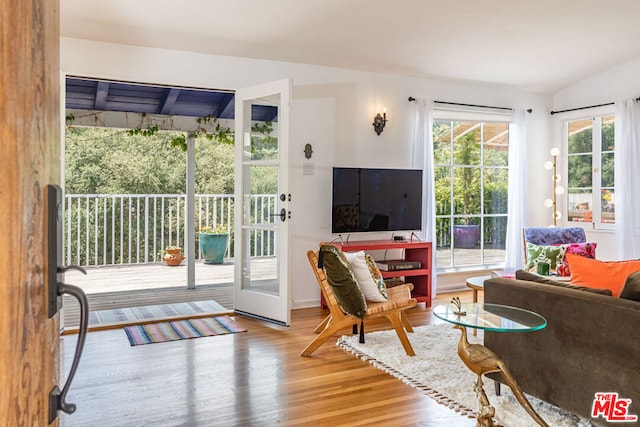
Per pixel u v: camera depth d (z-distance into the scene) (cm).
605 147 594
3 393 77
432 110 569
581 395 232
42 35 89
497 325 221
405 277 550
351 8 405
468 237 613
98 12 383
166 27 413
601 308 222
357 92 536
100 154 918
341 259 346
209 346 378
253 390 291
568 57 533
